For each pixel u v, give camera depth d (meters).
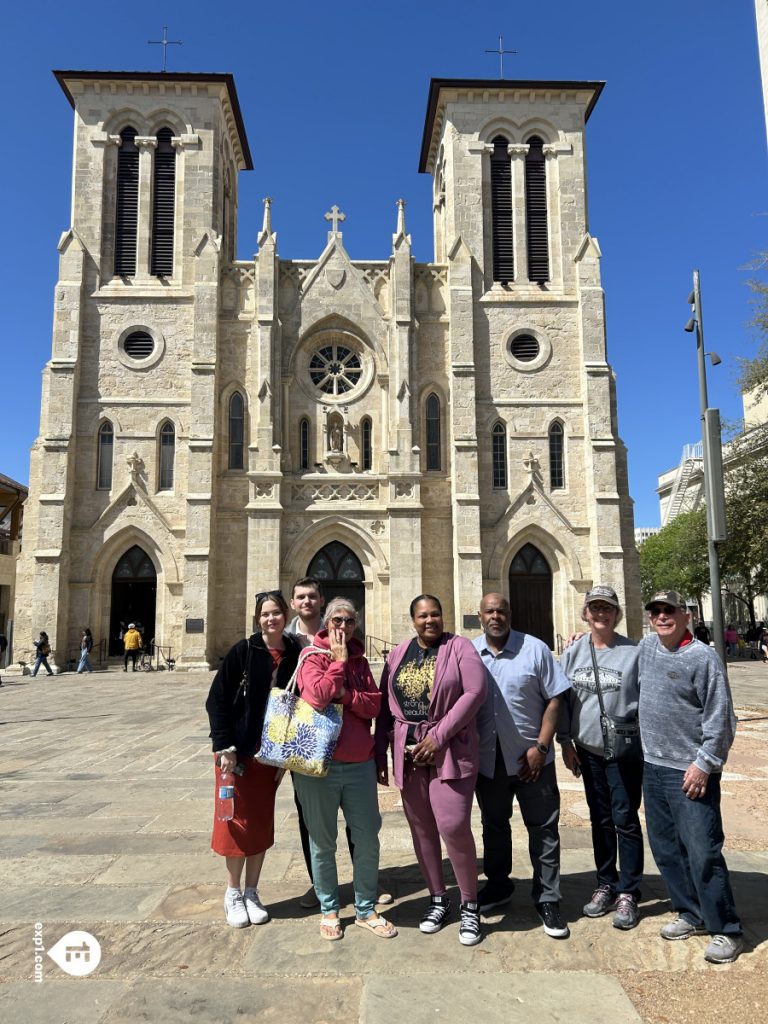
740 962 5.75
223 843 6.50
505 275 40.69
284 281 40.00
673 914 6.73
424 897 7.21
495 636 7.11
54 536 35.72
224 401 38.59
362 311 39.75
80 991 5.35
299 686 6.48
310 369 39.84
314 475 37.81
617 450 38.88
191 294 39.16
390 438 38.62
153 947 6.07
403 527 36.78
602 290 39.41
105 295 38.91
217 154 41.44
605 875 6.85
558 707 6.77
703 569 51.03
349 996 5.28
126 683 30.08
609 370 38.81
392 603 36.19
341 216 40.53
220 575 37.09
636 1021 4.93
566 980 5.51
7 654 42.78
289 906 6.96
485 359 39.34
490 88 41.50
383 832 9.40
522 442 38.75
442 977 5.56
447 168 42.03
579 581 37.47
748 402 54.28
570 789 11.60
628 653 7.02
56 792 11.30
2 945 6.10
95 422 38.00
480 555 36.44
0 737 16.59
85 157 40.34
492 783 6.88
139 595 37.62
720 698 6.18
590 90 41.72
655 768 6.44
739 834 8.95
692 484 76.06
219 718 6.67
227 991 5.35
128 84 40.78
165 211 40.62
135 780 12.12
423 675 6.72
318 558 37.97
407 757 6.64
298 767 6.21
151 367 38.66
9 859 8.20
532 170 41.75
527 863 8.18
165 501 37.56
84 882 7.51
